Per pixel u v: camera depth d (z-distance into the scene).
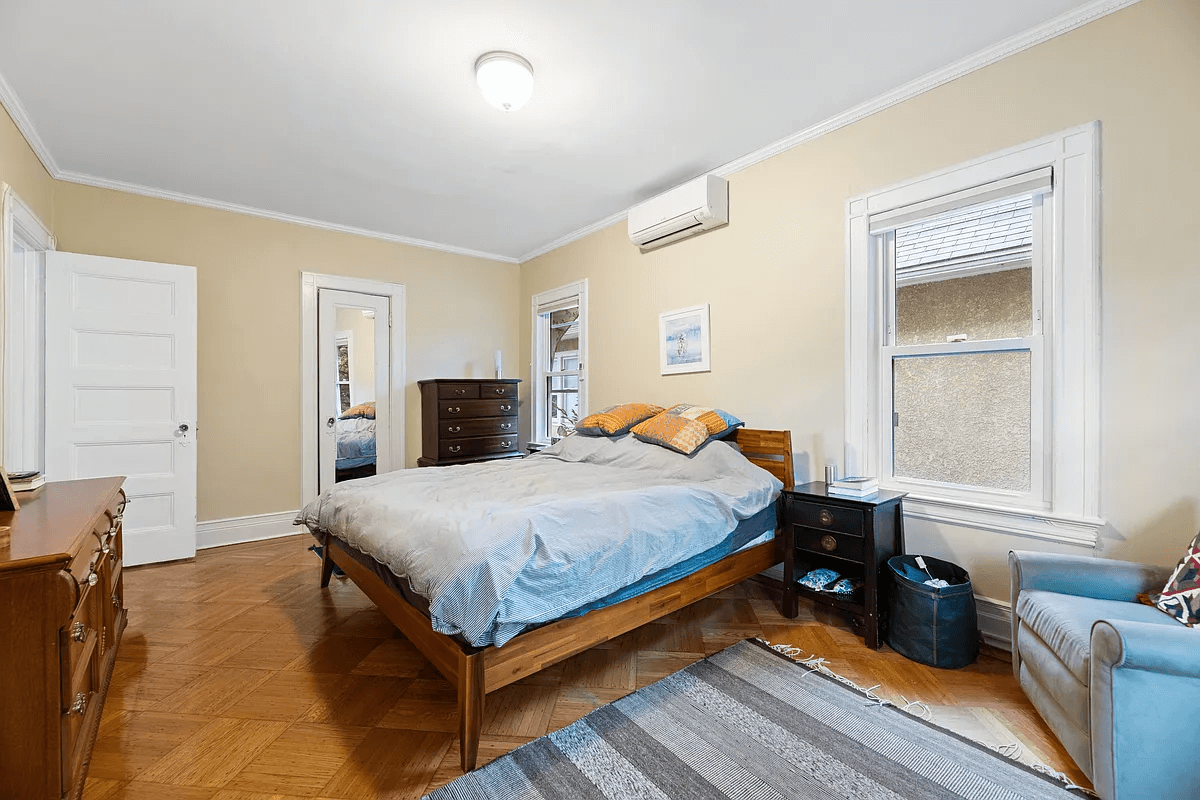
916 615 2.09
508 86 2.20
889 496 2.41
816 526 2.41
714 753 1.56
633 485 2.52
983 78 2.24
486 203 3.87
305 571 3.24
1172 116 1.82
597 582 1.72
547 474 2.80
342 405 4.38
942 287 2.48
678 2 1.89
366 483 2.65
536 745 1.60
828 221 2.79
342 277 4.35
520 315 5.39
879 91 2.50
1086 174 1.99
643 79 2.37
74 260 3.13
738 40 2.11
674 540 2.01
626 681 1.97
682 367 3.62
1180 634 1.27
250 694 1.87
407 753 1.56
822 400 2.83
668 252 3.74
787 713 1.76
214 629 2.41
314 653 2.18
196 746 1.59
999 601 2.22
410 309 4.73
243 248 3.91
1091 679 1.34
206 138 2.85
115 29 1.98
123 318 3.28
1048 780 1.44
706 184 3.19
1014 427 2.25
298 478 4.16
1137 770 1.26
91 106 2.52
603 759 1.54
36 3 1.83
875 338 2.66
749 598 2.79
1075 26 2.00
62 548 1.21
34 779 1.15
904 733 1.65
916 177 2.45
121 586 2.28
